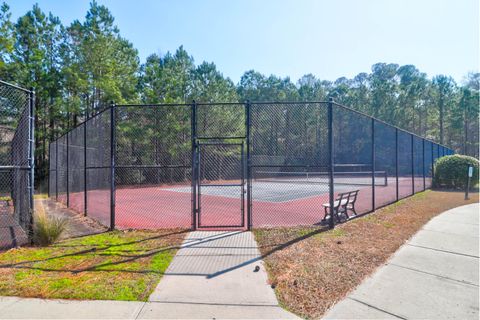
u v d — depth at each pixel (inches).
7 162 408.8
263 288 124.2
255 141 522.0
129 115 622.5
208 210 365.1
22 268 146.3
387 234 217.0
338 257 164.2
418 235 215.0
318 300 114.0
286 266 149.9
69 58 770.2
